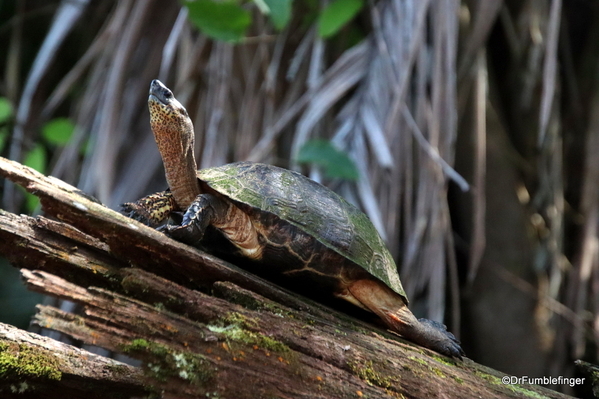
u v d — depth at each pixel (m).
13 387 4.61
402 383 5.39
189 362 4.71
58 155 13.30
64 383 4.77
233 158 11.59
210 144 10.91
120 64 11.30
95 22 15.15
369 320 6.78
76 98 15.09
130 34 11.39
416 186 10.50
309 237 6.01
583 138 13.10
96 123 11.55
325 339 5.30
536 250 12.20
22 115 12.59
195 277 5.45
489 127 12.30
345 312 6.78
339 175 9.48
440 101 9.95
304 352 5.15
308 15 11.52
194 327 4.84
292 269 6.19
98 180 10.76
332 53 11.96
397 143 10.05
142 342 4.62
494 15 10.98
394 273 6.57
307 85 11.54
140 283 4.82
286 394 4.91
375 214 9.57
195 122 11.54
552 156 12.37
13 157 12.79
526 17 12.43
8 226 4.93
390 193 9.98
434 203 9.82
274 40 11.84
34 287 4.47
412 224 10.41
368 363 5.36
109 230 4.94
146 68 12.03
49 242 5.08
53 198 4.77
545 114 9.66
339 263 6.12
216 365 4.78
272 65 11.49
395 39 10.50
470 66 11.35
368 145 10.23
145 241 5.06
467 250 12.12
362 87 10.63
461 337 12.29
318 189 6.63
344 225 6.31
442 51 10.19
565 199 13.16
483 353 11.91
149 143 11.70
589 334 11.72
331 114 11.16
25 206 14.12
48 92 15.64
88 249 5.22
